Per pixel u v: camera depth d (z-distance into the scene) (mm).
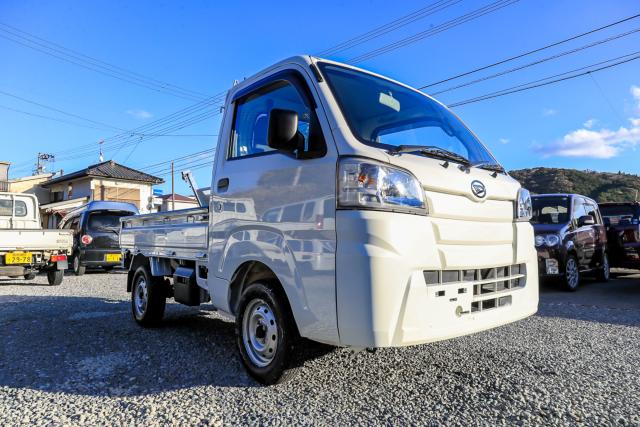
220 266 3904
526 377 3574
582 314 6301
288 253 3137
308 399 3125
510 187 3656
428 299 2807
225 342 4777
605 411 2934
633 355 4203
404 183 2832
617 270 14188
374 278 2617
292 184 3189
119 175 31766
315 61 3445
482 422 2770
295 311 3055
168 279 5527
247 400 3123
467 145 4094
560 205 9594
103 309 6945
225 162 4043
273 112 3018
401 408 2971
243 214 3643
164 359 4148
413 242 2771
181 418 2863
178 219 4902
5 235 10422
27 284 11625
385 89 3742
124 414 2939
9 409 3043
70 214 15734
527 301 3596
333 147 2980
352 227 2719
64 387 3443
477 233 3191
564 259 8688
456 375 3615
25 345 4660
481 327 3109
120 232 6645
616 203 11719
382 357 4070
